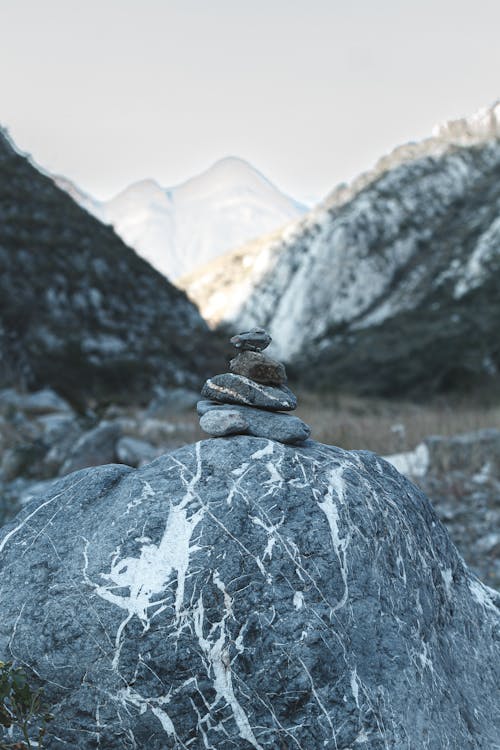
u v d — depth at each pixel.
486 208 92.00
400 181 98.06
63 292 28.86
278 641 2.52
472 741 2.73
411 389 46.66
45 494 2.97
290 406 3.17
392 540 2.91
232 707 2.47
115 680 2.50
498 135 108.00
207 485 2.80
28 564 2.70
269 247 102.38
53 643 2.55
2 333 23.78
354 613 2.63
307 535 2.69
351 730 2.45
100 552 2.65
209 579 2.58
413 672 2.64
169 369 29.25
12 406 14.54
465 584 3.37
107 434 11.30
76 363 25.61
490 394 23.66
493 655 3.20
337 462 3.06
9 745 2.48
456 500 8.72
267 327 86.75
